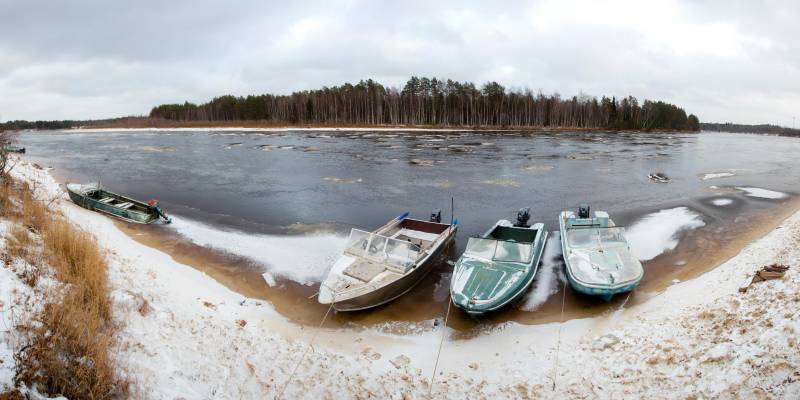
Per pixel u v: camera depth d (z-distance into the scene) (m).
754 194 27.16
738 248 16.50
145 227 20.17
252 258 16.44
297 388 7.83
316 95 133.12
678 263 15.45
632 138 83.62
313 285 14.31
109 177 34.75
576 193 28.34
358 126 107.69
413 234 17.09
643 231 18.94
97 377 5.90
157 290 11.00
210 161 44.31
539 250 14.90
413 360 9.98
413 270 13.40
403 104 120.50
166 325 8.91
